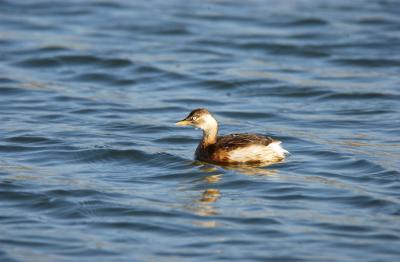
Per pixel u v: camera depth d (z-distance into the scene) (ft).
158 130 63.31
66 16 98.94
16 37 90.27
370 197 47.78
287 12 101.45
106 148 57.26
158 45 89.25
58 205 47.06
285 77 79.10
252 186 50.16
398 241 41.88
